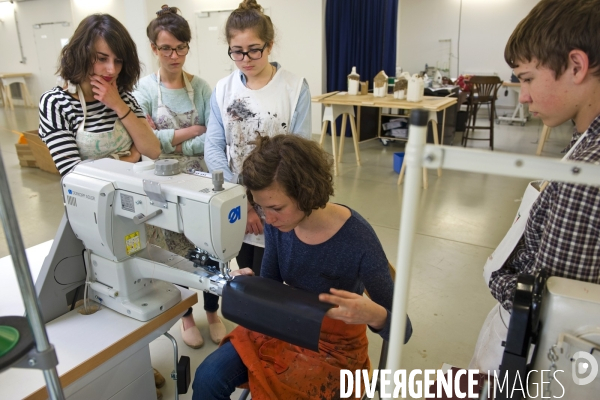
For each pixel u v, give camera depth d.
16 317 0.69
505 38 8.29
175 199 1.10
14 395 0.95
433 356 2.07
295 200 1.01
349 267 1.14
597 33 0.73
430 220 3.62
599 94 0.79
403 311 0.54
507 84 6.78
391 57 7.02
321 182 1.02
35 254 1.51
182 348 2.07
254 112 1.81
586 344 0.68
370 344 2.18
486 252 3.07
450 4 8.57
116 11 8.76
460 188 4.38
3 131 7.36
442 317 2.37
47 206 3.94
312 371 1.12
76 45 1.43
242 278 1.01
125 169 1.23
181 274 1.16
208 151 1.90
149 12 6.83
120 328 1.19
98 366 1.14
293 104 1.82
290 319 0.91
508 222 3.57
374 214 3.77
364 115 6.16
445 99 4.50
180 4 7.72
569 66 0.77
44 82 10.43
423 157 0.49
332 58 6.63
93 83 1.50
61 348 1.10
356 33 6.56
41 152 4.81
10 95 9.77
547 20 0.76
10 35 10.47
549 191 0.86
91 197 1.16
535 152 5.73
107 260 1.22
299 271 1.20
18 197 4.16
